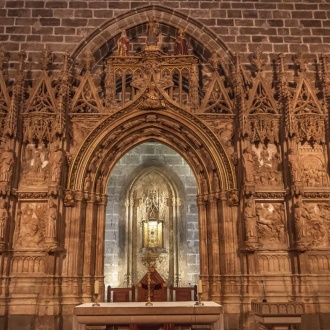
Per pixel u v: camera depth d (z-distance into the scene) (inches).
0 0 723.4
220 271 594.6
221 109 645.3
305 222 593.3
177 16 735.7
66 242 584.7
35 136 616.4
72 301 558.3
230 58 714.8
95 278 598.9
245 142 604.4
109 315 413.7
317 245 588.4
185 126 635.5
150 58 655.8
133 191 868.0
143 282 658.8
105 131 626.5
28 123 619.8
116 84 727.1
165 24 737.0
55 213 568.7
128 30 737.0
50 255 562.9
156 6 734.5
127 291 684.1
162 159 877.8
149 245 832.9
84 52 709.9
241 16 735.7
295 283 566.3
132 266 829.8
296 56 706.2
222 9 739.4
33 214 593.6
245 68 708.7
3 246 556.4
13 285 563.5
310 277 566.6
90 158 617.6
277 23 733.3
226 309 558.3
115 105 641.6
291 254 584.4
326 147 622.8
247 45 721.0
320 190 602.2
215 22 732.0
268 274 575.8
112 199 859.4
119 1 735.7
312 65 711.1
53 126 618.2
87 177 617.9
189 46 748.0
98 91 653.9
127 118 633.0
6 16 716.0
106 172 642.8
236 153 617.9
